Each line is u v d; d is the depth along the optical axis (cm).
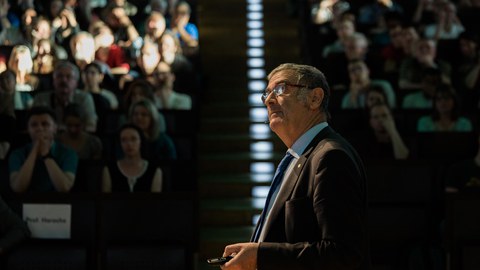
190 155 913
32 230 679
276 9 1559
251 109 1220
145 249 664
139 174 770
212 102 1268
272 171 1073
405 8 1491
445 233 687
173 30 1379
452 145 899
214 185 1011
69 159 778
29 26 1218
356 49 1189
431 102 1065
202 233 923
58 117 945
